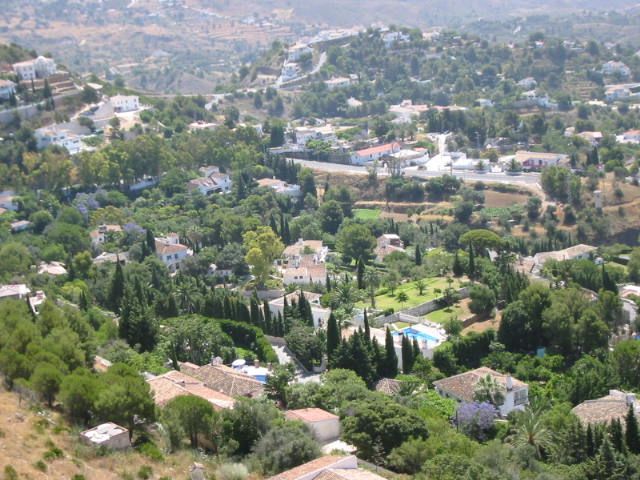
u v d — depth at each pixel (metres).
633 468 115.56
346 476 97.44
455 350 176.62
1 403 106.81
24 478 89.19
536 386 161.50
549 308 182.38
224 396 136.00
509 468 111.31
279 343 190.50
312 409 134.62
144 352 165.88
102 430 104.44
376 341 168.12
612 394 150.50
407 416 122.81
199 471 99.69
